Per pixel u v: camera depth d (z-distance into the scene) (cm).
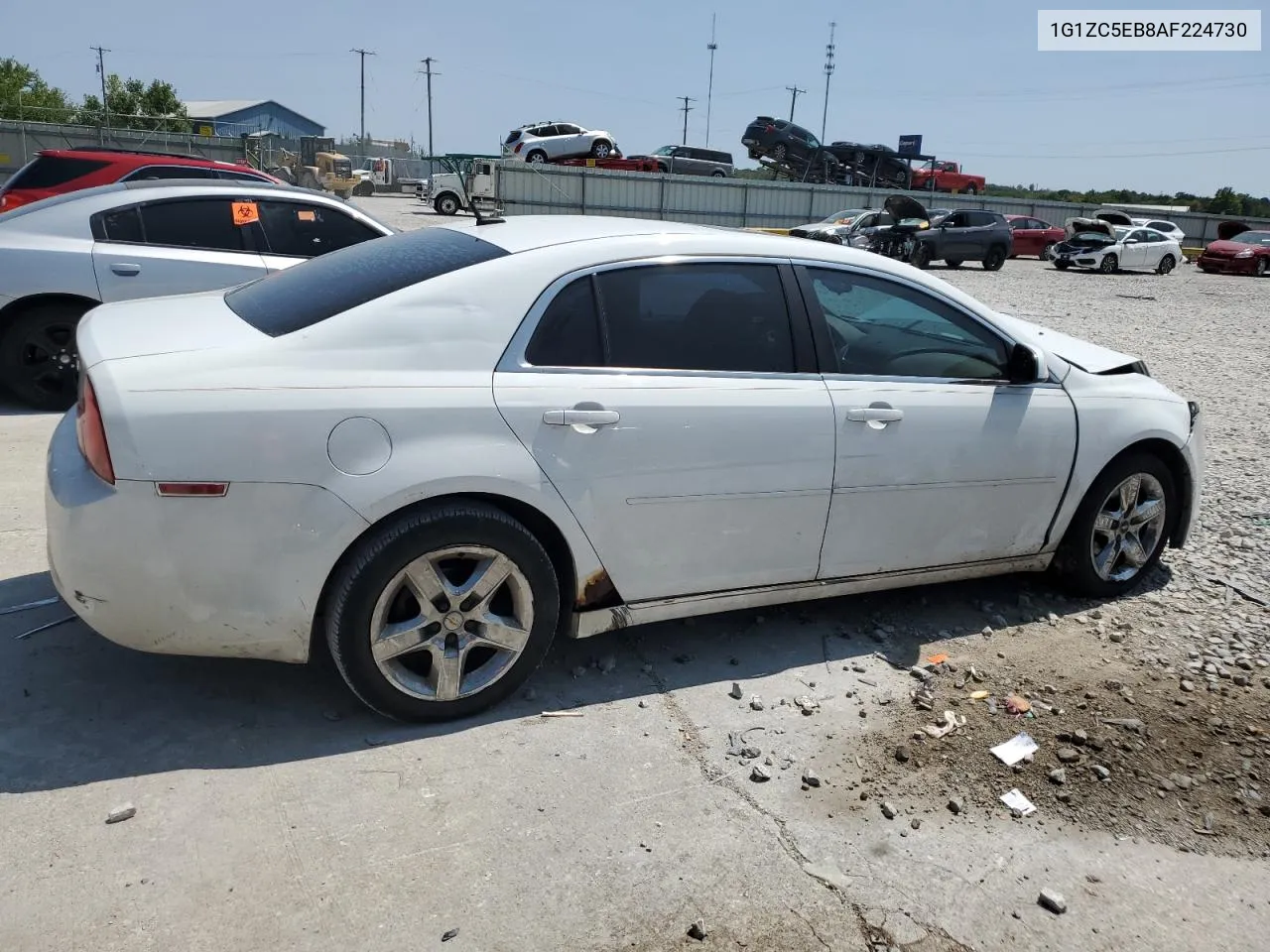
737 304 351
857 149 4538
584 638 354
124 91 6450
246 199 722
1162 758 323
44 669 337
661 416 326
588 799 287
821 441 353
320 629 318
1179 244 3136
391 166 5578
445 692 316
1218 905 262
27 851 251
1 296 653
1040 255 3544
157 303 358
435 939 232
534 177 3725
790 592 370
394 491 290
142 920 232
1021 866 272
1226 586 466
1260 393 969
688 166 4378
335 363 294
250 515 281
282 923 234
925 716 343
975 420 385
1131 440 424
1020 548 415
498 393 306
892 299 383
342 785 285
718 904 250
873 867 268
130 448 272
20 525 459
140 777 283
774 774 305
